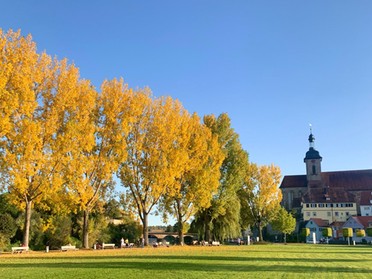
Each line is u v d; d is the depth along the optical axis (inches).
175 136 1814.7
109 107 1611.7
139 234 2406.5
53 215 1937.7
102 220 2162.9
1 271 745.0
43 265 871.7
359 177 5526.6
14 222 1790.1
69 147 1393.9
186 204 2033.7
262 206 3262.8
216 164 2106.3
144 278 658.8
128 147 1749.5
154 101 1809.8
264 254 1370.6
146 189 1756.9
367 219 4382.4
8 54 1293.1
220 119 2625.5
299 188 5639.8
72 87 1439.5
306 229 3801.7
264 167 3292.3
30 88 1365.7
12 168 1264.8
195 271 768.3
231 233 2485.2
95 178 1605.6
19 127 1305.4
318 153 5561.0
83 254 1272.1
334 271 812.0
